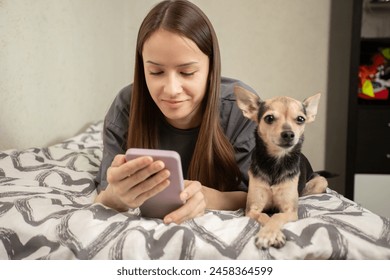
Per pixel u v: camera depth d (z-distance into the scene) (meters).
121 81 2.98
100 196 1.03
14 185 1.23
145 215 0.98
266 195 0.97
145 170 0.79
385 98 2.60
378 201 2.54
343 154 2.90
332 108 2.88
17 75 1.71
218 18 2.88
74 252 0.82
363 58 2.61
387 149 2.50
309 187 1.26
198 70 1.02
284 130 0.89
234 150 1.26
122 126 1.33
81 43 2.28
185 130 1.27
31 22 1.79
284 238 0.82
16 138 1.73
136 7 2.95
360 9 2.35
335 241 0.81
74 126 2.26
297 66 2.87
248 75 2.94
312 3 2.79
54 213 0.97
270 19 2.84
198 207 0.95
